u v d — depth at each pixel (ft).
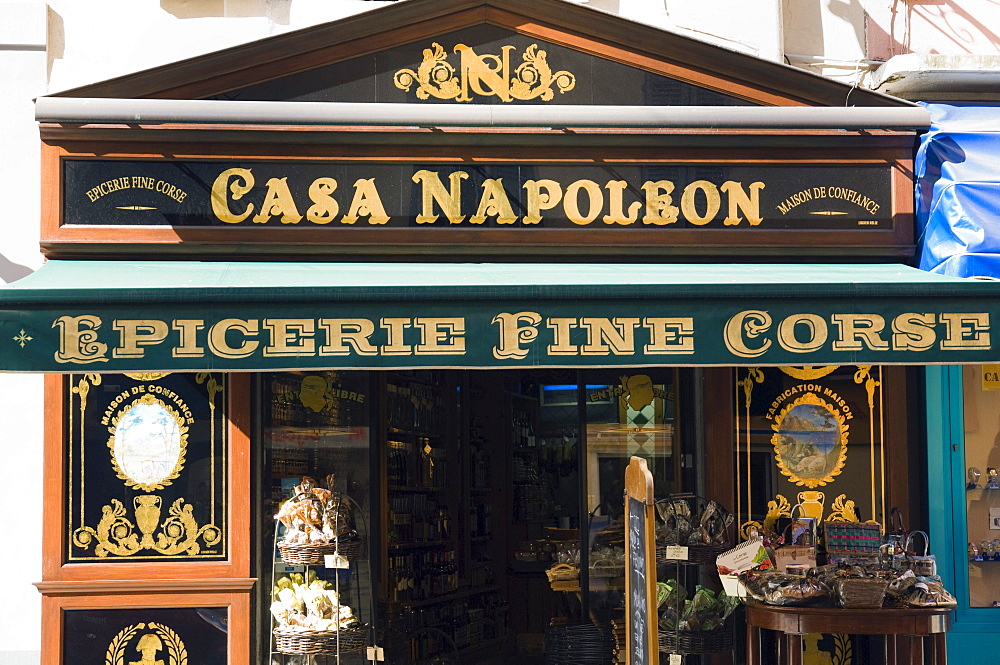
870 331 19.89
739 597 24.17
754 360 19.77
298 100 23.32
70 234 22.59
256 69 23.21
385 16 23.29
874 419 25.71
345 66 23.45
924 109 23.53
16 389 24.68
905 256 23.76
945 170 22.75
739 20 26.17
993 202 21.94
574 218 23.40
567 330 19.63
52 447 24.02
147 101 22.29
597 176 23.47
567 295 19.65
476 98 23.68
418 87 23.56
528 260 23.41
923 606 22.15
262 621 24.48
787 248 23.61
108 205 22.72
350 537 24.57
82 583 23.81
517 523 36.83
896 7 26.91
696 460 25.94
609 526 26.55
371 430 25.38
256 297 19.31
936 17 26.91
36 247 24.81
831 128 23.44
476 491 35.83
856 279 20.63
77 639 23.91
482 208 23.27
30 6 24.99
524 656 35.14
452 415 33.96
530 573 36.11
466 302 19.58
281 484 24.85
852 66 26.58
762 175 23.68
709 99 24.02
